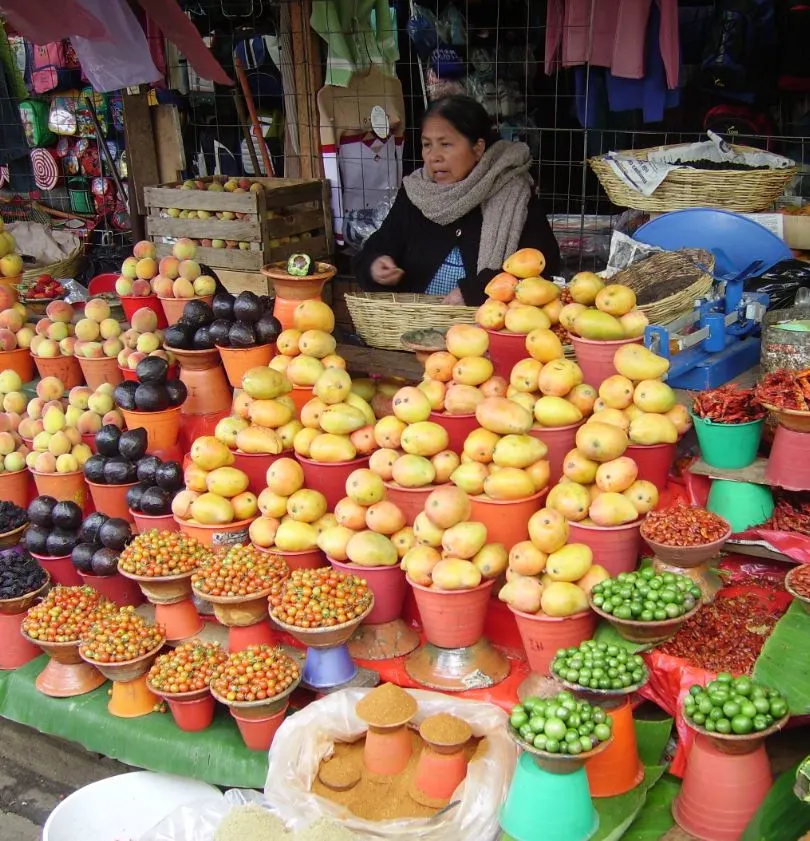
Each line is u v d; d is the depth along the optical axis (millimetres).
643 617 2604
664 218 4227
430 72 5871
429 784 2664
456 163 4324
